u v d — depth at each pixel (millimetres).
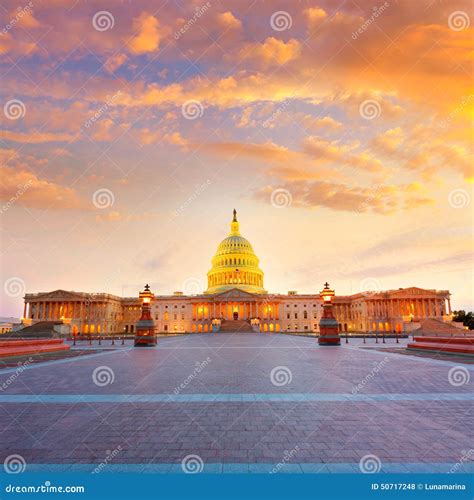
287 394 13398
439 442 8320
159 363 24234
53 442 8469
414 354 30625
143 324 44094
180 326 140750
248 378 17188
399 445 8141
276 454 7688
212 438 8641
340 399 12516
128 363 24375
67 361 26016
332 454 7668
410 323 111188
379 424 9625
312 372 19094
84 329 123688
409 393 13438
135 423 9883
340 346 43531
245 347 41656
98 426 9633
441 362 23750
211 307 141625
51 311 123562
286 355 30047
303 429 9242
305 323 142625
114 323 136000
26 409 11469
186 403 12117
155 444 8289
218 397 12984
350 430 9148
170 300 142750
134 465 7223
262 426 9523
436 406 11492
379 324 125250
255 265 166500
